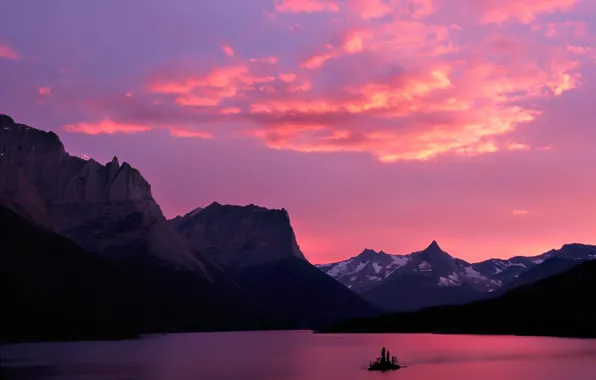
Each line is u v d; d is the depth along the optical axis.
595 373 108.00
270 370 117.25
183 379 101.25
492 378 102.62
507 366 121.00
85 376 103.19
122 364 124.50
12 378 99.50
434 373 110.31
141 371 112.00
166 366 122.44
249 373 111.44
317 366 124.94
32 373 106.38
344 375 108.19
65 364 122.12
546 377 103.06
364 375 108.44
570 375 105.38
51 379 98.31
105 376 103.50
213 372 112.38
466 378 103.06
